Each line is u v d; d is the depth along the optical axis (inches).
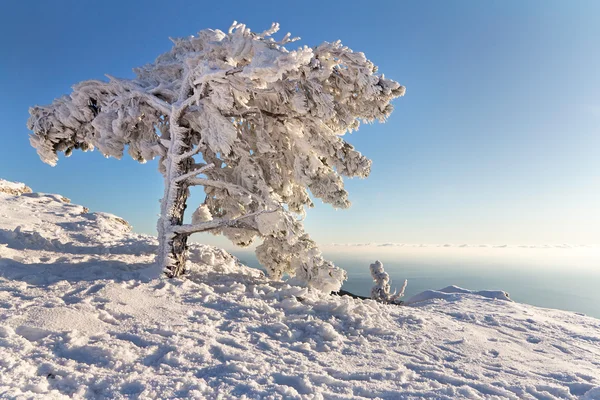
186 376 160.9
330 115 335.6
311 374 176.1
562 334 321.4
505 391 178.9
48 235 458.3
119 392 144.7
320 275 367.2
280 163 419.2
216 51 345.7
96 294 257.0
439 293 556.4
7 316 201.9
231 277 383.6
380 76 347.3
